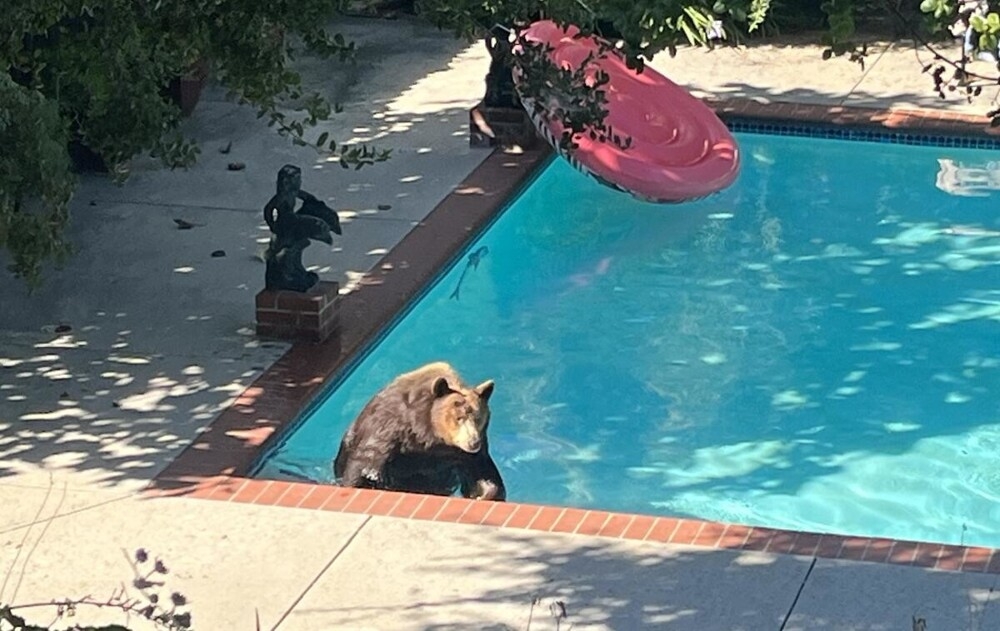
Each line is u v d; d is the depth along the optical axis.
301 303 10.56
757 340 11.80
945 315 12.20
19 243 7.11
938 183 14.85
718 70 17.41
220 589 7.53
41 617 7.28
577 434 10.40
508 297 12.37
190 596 7.46
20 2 7.12
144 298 11.30
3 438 9.19
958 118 15.53
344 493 8.49
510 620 7.20
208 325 10.85
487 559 7.78
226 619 7.27
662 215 14.12
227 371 10.16
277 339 10.64
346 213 13.11
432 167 14.31
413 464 8.80
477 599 7.40
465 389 8.66
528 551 7.84
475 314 12.04
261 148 14.65
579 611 7.27
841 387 11.09
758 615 7.20
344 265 12.03
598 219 14.02
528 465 9.98
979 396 10.95
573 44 14.43
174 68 8.92
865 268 13.07
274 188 13.65
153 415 9.52
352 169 14.17
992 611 7.19
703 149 14.45
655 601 7.34
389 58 17.78
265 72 8.66
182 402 9.70
